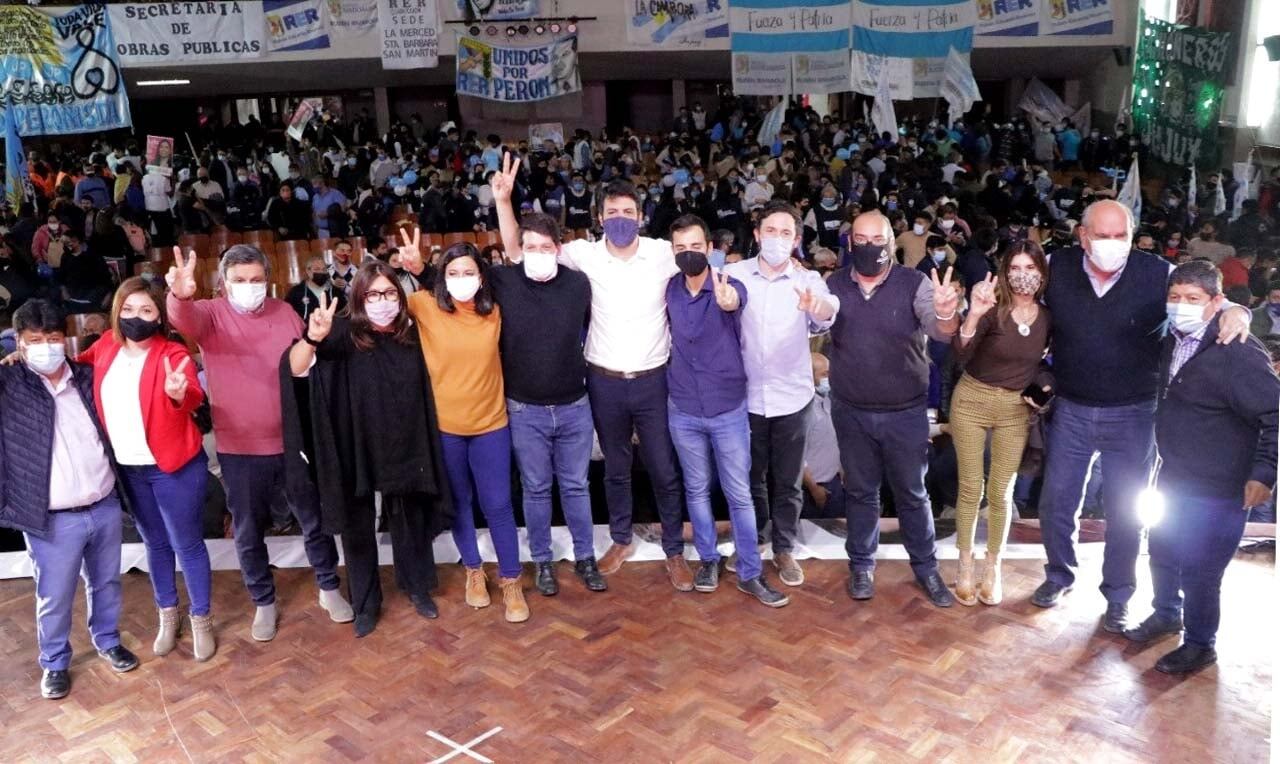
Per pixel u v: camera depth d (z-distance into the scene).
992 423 3.47
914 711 2.98
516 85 14.18
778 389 3.59
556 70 14.17
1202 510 3.03
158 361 3.20
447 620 3.64
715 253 5.79
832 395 3.58
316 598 3.87
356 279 3.27
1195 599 3.10
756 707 3.02
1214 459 2.98
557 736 2.91
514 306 3.44
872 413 3.46
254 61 13.78
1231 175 12.45
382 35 13.79
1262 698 3.01
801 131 15.54
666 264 3.53
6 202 12.05
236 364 3.31
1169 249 9.39
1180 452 3.06
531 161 13.58
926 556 3.66
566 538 4.22
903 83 13.73
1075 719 2.92
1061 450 3.42
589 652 3.38
